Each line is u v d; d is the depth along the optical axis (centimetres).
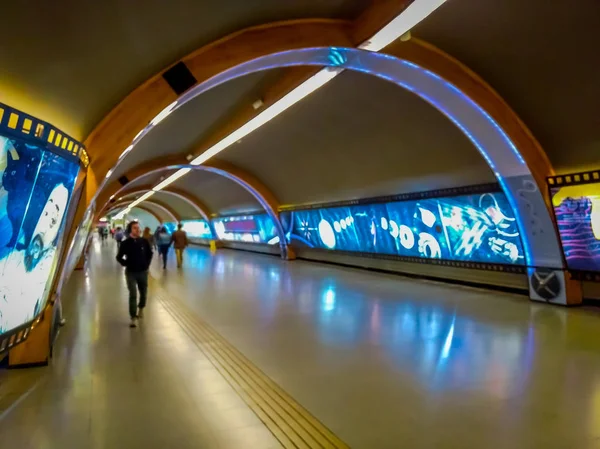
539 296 832
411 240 1203
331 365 514
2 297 323
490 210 928
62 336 671
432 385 444
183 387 452
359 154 1131
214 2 421
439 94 726
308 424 364
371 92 833
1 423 374
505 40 617
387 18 514
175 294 1062
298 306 877
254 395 429
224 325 727
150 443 335
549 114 714
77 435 350
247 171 1791
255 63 561
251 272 1499
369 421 368
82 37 355
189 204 3120
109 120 520
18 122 281
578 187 735
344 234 1506
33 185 321
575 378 449
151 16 389
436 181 1038
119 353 576
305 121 1070
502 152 794
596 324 654
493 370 481
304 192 1612
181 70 518
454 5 562
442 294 960
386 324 705
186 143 1324
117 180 1516
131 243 751
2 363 521
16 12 276
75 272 1641
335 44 577
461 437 337
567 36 567
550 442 326
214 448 326
